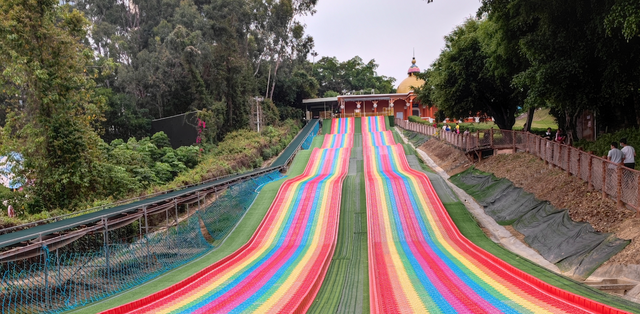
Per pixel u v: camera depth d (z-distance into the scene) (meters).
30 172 18.53
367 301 9.93
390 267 12.53
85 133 19.64
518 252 13.21
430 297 9.55
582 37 15.04
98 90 35.69
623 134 17.55
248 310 9.19
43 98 17.69
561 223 13.08
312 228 17.39
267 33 53.06
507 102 28.50
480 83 26.64
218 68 41.25
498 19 17.61
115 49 45.03
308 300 10.12
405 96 60.97
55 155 18.25
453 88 27.27
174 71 39.94
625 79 14.83
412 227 16.80
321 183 23.47
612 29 13.21
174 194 17.19
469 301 9.07
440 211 18.17
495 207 18.08
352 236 16.58
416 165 29.25
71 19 19.14
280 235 16.88
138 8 53.78
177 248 14.38
